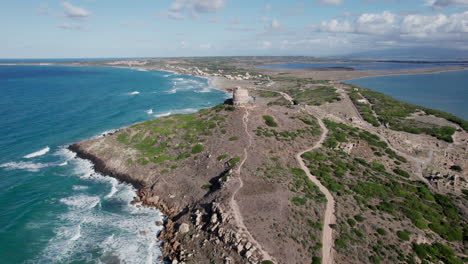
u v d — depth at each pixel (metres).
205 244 42.03
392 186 58.53
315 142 80.31
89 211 55.66
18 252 43.81
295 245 39.81
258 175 57.50
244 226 42.19
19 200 58.09
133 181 67.88
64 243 46.25
